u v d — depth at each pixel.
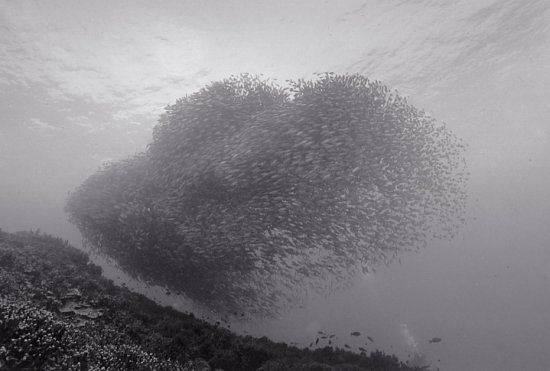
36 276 7.02
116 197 12.14
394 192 11.04
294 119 10.43
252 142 10.12
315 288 12.22
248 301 10.55
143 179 12.41
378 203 10.72
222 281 9.85
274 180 9.62
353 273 12.34
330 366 7.27
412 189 11.82
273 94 13.02
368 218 10.60
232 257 9.34
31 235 12.60
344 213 10.12
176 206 10.27
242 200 9.90
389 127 11.20
